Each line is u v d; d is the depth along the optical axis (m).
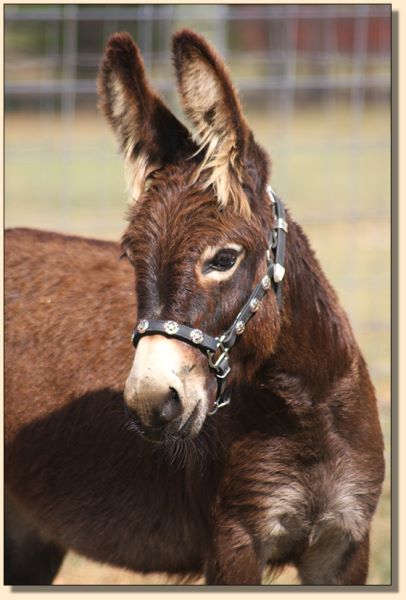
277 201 4.44
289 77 13.05
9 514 6.12
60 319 5.68
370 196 16.55
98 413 5.34
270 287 4.27
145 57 10.80
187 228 3.94
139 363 3.80
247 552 4.63
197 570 5.21
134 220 4.08
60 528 5.57
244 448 4.57
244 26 27.44
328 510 4.65
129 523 5.22
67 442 5.46
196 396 3.90
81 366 5.48
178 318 3.85
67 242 6.14
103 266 5.82
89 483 5.34
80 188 18.14
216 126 4.06
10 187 18.44
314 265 4.71
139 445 5.12
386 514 6.93
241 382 4.38
